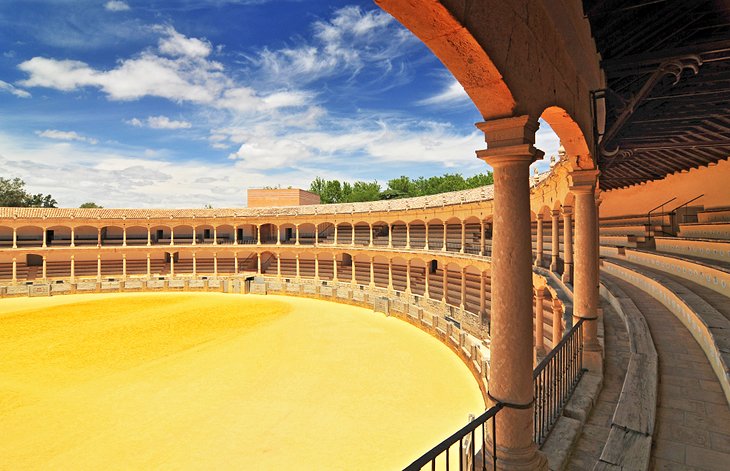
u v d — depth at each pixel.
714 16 6.33
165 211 52.34
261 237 58.16
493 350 4.46
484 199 29.05
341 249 45.88
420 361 19.95
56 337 25.72
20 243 48.66
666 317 10.54
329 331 26.52
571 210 14.63
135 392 16.45
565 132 6.28
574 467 5.01
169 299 40.06
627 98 8.78
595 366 7.36
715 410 5.68
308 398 15.54
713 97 8.36
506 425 4.36
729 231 14.54
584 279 7.58
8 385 17.39
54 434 12.98
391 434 12.55
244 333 26.25
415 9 2.89
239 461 11.21
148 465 11.13
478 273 35.31
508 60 3.79
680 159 16.23
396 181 70.88
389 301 31.95
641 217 22.27
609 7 5.84
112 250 49.38
